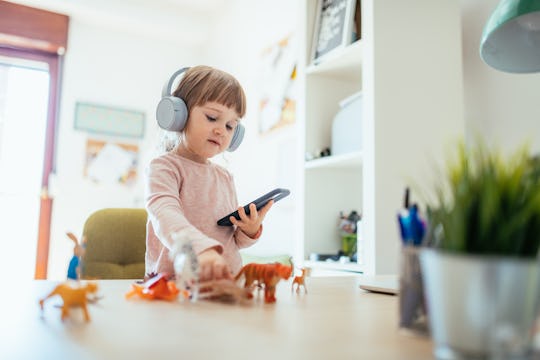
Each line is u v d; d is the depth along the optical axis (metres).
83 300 0.39
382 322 0.40
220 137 0.94
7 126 3.02
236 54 2.89
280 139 2.24
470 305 0.24
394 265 1.22
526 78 1.22
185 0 3.21
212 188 1.03
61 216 3.03
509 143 1.26
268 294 0.52
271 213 2.27
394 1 1.29
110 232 1.31
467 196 0.26
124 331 0.34
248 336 0.33
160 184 0.88
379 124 1.23
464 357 0.24
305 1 1.64
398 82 1.27
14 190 2.98
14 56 3.08
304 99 1.59
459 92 1.37
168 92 0.93
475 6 1.40
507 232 0.25
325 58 1.50
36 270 2.97
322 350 0.29
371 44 1.25
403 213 0.36
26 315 0.41
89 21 3.23
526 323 0.23
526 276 0.23
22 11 2.98
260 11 2.59
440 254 0.25
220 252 0.57
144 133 3.35
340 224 1.53
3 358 0.26
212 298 0.53
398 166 1.25
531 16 0.83
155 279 0.52
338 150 1.47
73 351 0.28
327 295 0.60
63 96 3.13
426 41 1.33
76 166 3.11
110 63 3.30
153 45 3.47
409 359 0.27
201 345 0.30
